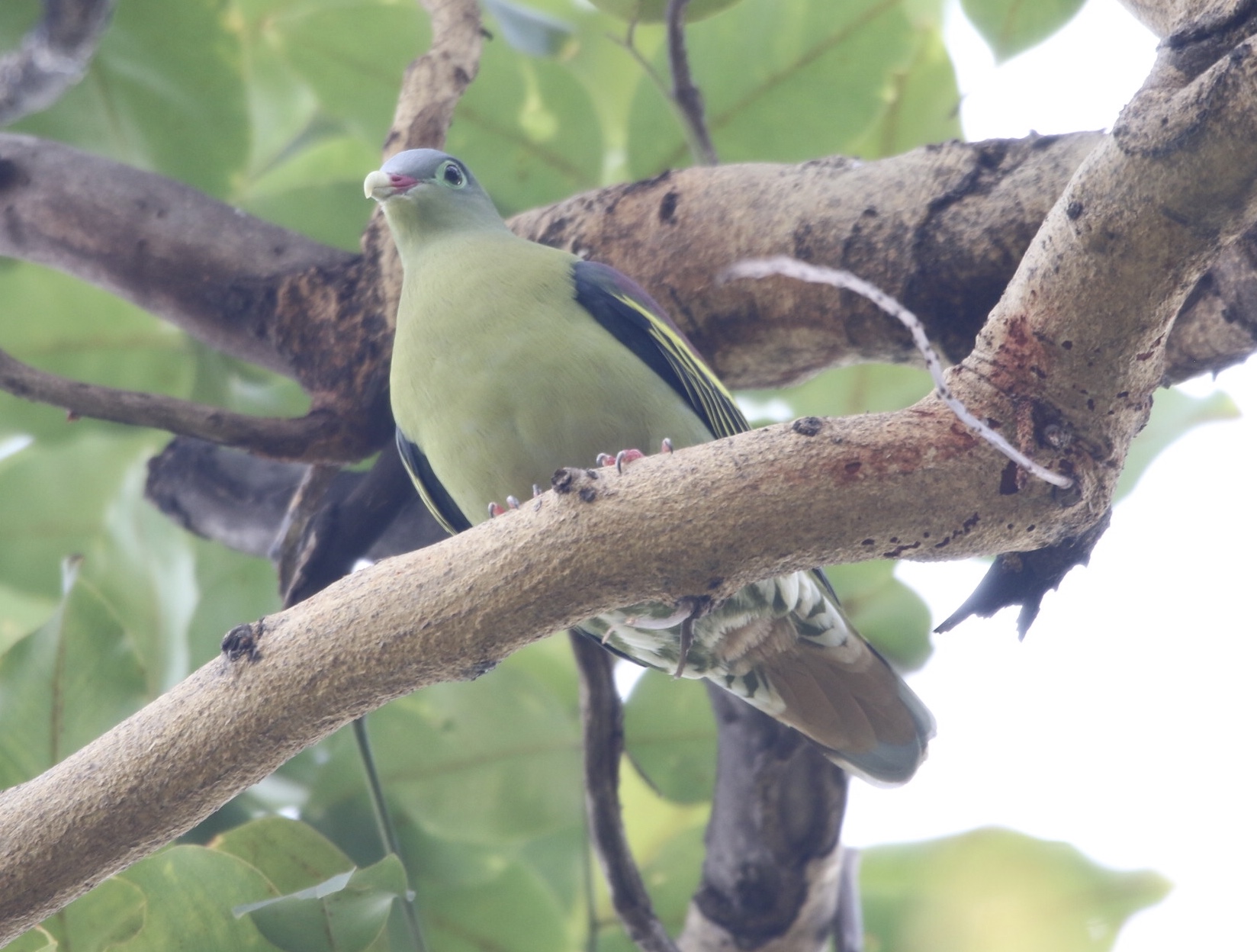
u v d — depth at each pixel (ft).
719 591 15.87
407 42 30.01
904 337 23.77
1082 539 17.37
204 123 31.19
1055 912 28.35
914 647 30.96
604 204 26.18
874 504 15.43
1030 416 15.96
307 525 26.91
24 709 23.00
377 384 26.18
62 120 31.09
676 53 26.00
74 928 21.02
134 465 33.55
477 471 23.21
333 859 23.40
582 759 28.58
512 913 29.01
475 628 15.76
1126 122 14.76
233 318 27.89
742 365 25.58
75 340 32.07
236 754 16.11
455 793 29.01
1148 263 15.02
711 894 28.09
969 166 22.81
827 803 27.61
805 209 23.97
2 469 33.12
